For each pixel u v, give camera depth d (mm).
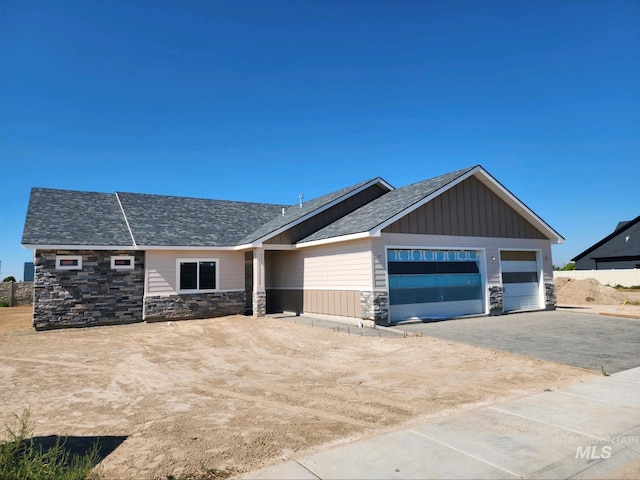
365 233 13906
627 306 22484
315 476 4051
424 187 16984
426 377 7910
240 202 24641
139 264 17062
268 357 10055
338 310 15672
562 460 4348
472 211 16891
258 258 17344
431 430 5203
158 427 5539
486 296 16750
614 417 5559
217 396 7004
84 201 19953
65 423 5750
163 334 13727
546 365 8680
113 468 4301
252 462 4430
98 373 8727
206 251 18234
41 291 15375
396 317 14750
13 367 9328
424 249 15578
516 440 4852
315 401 6633
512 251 18312
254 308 17250
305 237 18172
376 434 5164
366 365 8984
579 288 27438
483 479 3965
